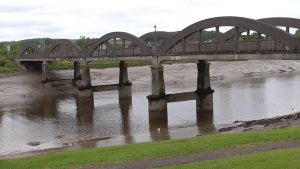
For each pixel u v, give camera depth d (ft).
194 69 443.73
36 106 262.26
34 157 112.27
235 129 149.38
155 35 240.12
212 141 112.27
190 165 89.10
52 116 222.89
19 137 171.12
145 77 398.01
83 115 222.89
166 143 117.91
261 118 185.88
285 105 221.66
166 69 443.32
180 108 226.17
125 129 180.34
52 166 99.09
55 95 316.60
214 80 379.35
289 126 135.44
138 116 212.64
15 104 272.72
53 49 351.46
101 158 103.09
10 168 99.30
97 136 167.43
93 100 279.08
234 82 356.18
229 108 219.20
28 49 432.25
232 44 172.76
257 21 159.94
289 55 149.89
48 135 173.88
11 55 480.64
